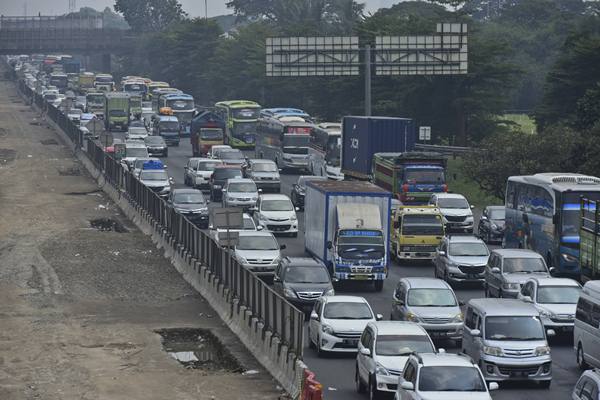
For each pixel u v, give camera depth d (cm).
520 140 19988
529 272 11100
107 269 13838
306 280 10531
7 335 10256
